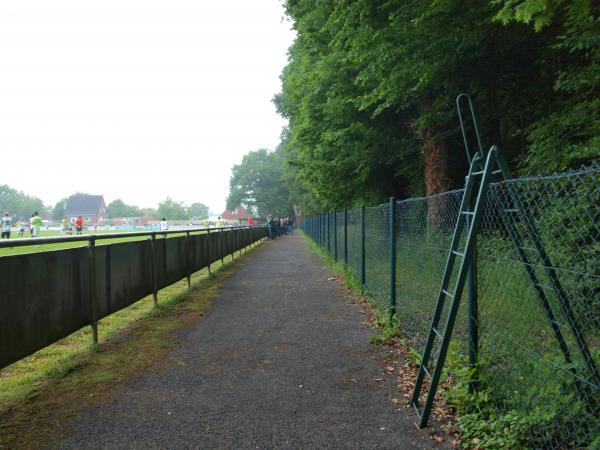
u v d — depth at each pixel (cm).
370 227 768
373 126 1327
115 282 562
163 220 3250
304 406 359
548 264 272
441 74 913
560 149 680
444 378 386
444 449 294
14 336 361
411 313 518
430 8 758
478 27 794
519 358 300
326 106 1400
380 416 341
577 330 261
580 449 259
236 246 1786
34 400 371
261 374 432
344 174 1506
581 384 261
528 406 286
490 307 331
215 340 551
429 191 1139
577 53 796
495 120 1112
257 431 318
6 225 3150
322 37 1277
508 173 306
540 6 455
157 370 445
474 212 315
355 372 437
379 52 869
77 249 470
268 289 947
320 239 2148
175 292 902
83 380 416
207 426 325
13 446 297
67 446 297
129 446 297
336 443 301
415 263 505
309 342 542
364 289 823
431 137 1114
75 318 464
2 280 348
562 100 809
